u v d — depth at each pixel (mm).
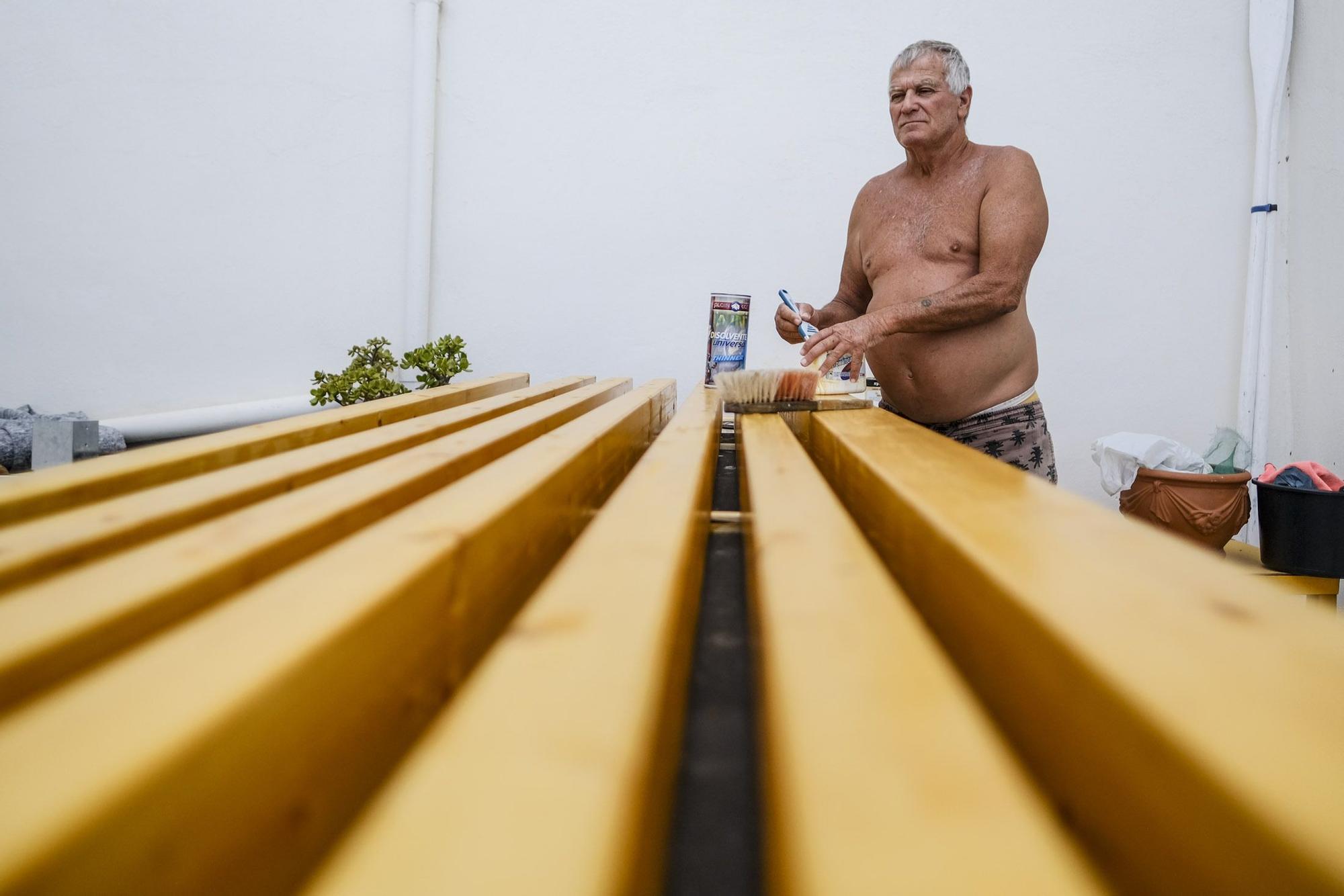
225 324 3260
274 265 3240
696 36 3156
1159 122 3021
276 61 3189
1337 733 209
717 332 2021
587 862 185
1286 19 2877
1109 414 3094
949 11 3062
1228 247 3025
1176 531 2016
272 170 3217
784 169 3158
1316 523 1879
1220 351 3051
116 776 180
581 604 345
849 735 245
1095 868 259
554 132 3203
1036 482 585
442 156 3215
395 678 316
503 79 3193
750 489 666
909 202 1880
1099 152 3045
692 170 3186
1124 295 3066
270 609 284
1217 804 194
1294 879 172
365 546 374
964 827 202
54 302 3234
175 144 3205
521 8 3170
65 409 3258
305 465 617
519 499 508
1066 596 318
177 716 206
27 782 178
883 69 3104
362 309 3252
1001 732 349
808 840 197
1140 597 317
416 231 3166
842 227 3146
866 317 1642
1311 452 2889
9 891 155
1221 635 277
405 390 2523
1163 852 219
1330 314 2793
